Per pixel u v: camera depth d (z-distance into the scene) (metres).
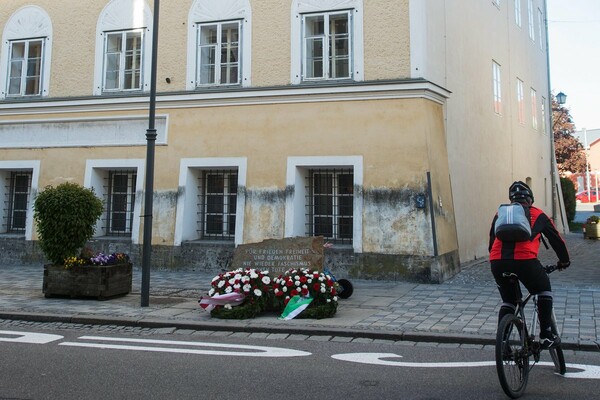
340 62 13.51
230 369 6.26
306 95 13.43
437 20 13.81
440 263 12.21
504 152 19.36
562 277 12.59
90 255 10.92
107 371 6.19
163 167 14.62
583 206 60.09
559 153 40.53
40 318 9.14
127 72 15.41
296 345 7.45
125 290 11.02
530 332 5.89
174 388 5.57
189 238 14.41
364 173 12.84
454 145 14.59
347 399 5.22
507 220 5.52
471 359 6.64
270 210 13.54
